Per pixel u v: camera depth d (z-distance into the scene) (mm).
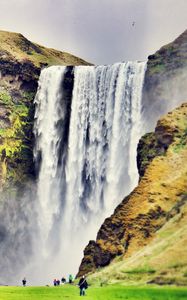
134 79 152000
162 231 87500
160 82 146375
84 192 155625
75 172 158375
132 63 154125
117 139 152250
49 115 164625
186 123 108438
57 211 158125
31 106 166000
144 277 77938
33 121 165125
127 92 152625
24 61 168625
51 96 165500
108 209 149500
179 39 149125
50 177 161250
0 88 165125
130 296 69250
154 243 85375
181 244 79750
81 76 162250
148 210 95125
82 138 159250
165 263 78062
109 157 152750
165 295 67438
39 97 166500
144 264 80125
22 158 162000
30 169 162875
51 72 167000
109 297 69750
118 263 87312
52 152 162500
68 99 163500
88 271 99438
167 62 147750
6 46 171875
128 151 149375
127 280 79500
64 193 158625
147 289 70875
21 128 163625
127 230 95562
